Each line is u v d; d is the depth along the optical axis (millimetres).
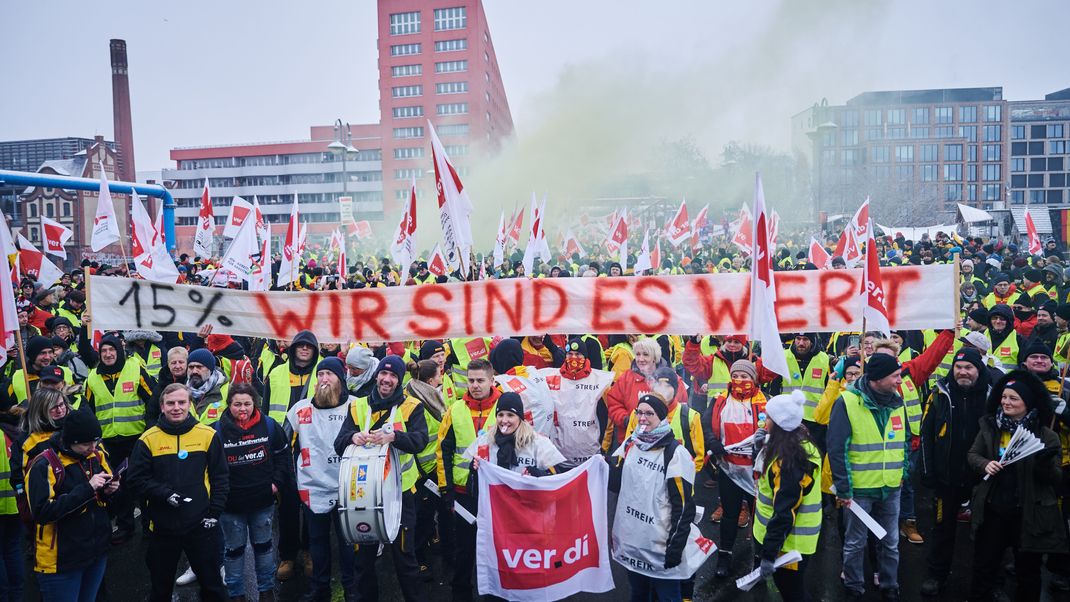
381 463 5871
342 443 6047
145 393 8219
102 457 5723
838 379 7211
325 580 6520
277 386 7773
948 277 8031
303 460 6508
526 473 5816
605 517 5809
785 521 5250
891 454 6129
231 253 11844
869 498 6160
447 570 7188
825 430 8211
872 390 6113
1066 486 5859
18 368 9773
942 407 6453
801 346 8336
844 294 8281
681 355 10812
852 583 6371
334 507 6477
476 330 8898
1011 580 6852
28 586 7145
